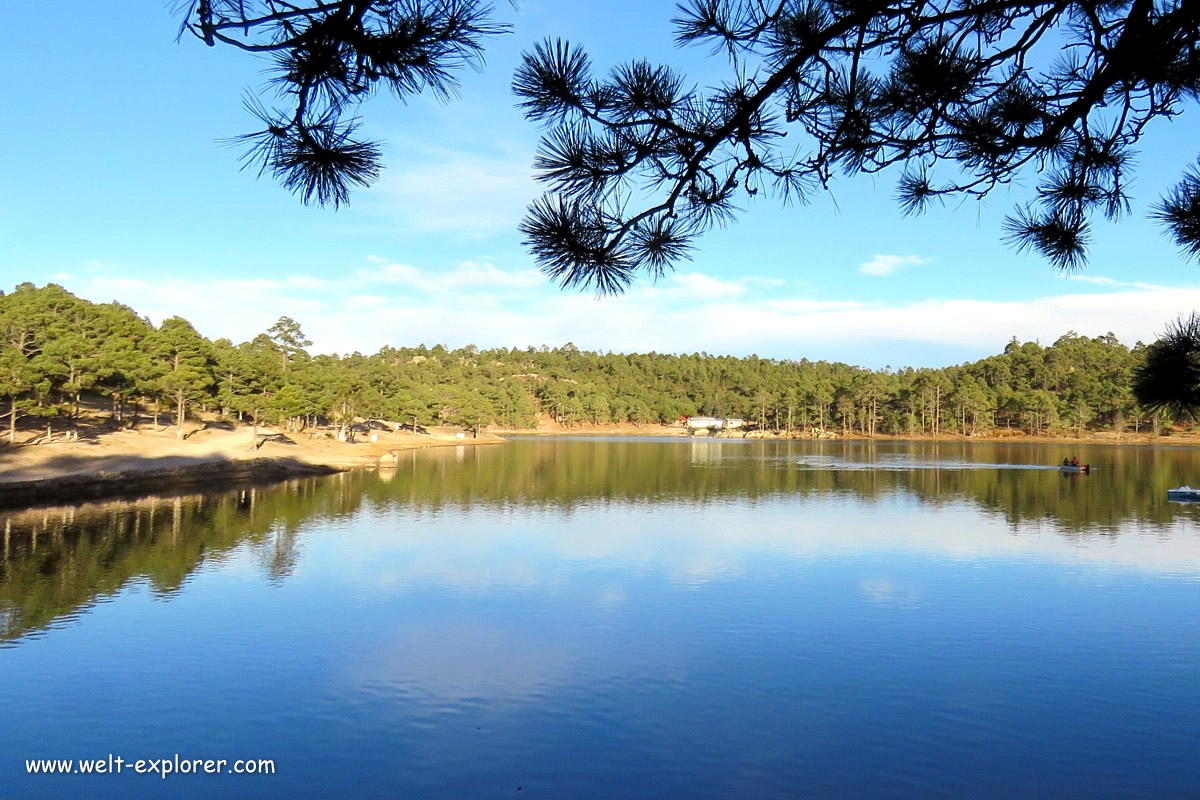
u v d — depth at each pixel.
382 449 107.31
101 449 66.06
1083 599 25.59
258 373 87.81
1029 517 45.62
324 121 3.75
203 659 19.28
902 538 37.78
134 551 32.66
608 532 39.22
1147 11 4.58
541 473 77.31
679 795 13.21
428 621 22.67
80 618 22.64
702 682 18.03
